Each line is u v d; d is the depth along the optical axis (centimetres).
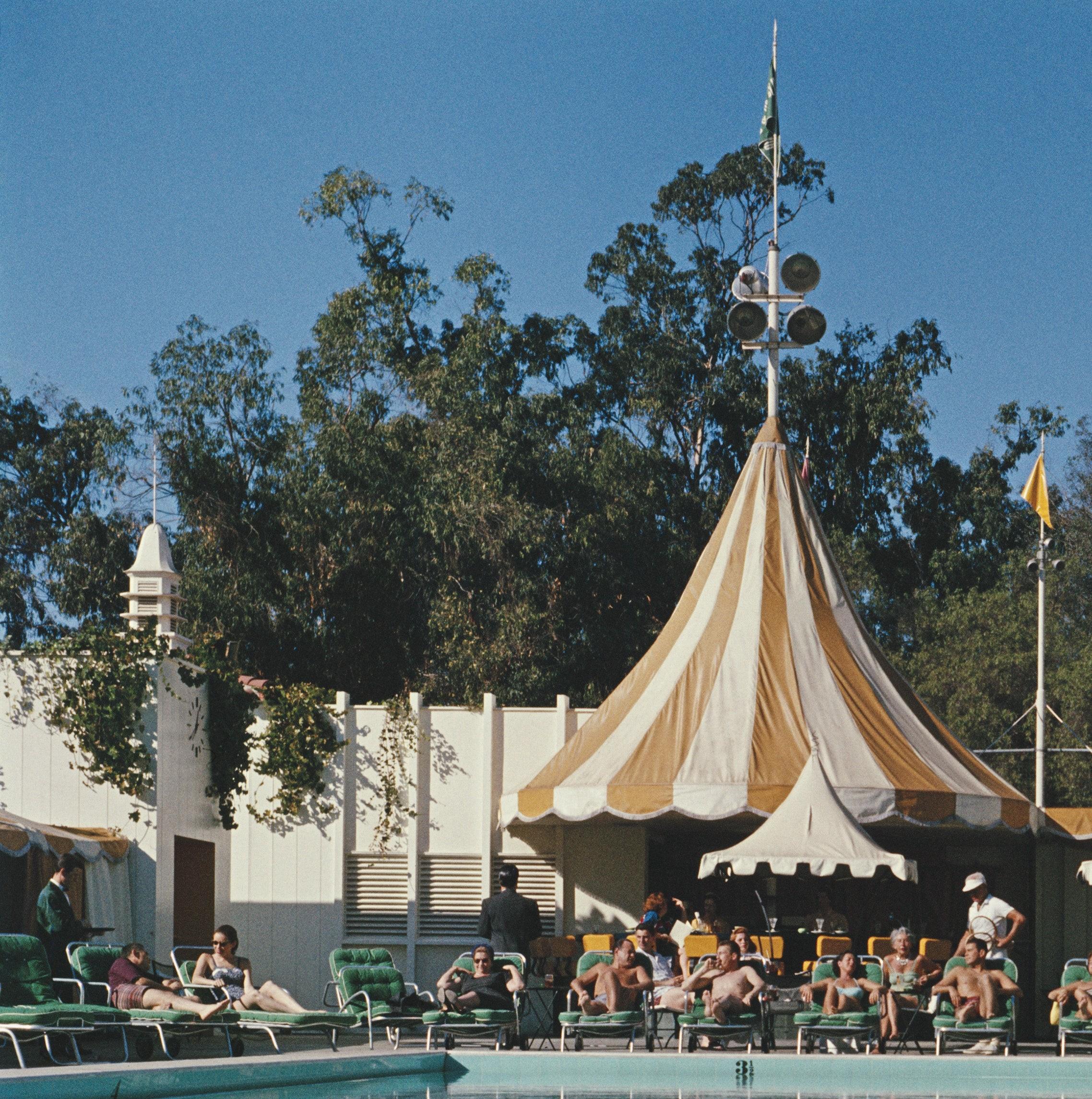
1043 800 3200
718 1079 1611
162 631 2158
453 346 4800
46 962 1540
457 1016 1742
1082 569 4959
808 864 1839
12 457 4703
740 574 2394
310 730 2486
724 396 4744
